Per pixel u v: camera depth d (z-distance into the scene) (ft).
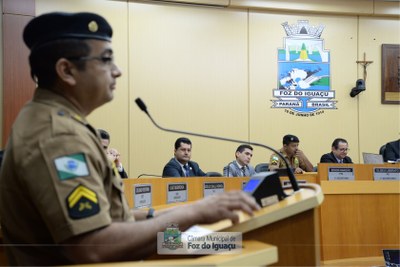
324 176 10.19
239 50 19.04
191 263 2.39
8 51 15.58
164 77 18.04
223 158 18.57
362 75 20.31
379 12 20.21
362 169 10.38
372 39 20.48
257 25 19.33
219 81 18.74
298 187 3.84
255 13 19.31
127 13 17.69
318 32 19.92
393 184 10.34
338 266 9.30
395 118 20.52
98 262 2.65
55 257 3.01
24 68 15.72
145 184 7.99
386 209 10.31
